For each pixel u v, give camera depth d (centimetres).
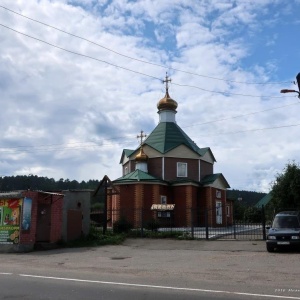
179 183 4075
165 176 4178
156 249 2238
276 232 1931
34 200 2264
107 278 1186
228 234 2786
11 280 1140
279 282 1105
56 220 2398
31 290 977
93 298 878
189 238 2589
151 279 1167
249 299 866
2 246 2175
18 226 2180
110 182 2941
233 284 1070
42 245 2277
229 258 1736
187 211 3991
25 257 1917
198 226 3966
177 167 4256
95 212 4006
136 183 3866
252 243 2292
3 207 2236
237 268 1420
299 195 2797
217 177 4341
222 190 4500
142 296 899
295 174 2822
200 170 4369
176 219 4003
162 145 4306
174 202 4088
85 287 1018
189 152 4341
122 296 900
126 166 4691
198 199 4228
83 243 2489
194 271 1355
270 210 3184
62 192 2577
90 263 1645
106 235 2702
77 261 1728
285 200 2853
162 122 4622
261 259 1669
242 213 5938
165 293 934
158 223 3092
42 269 1443
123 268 1461
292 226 2003
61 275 1256
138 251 2144
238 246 2202
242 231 3144
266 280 1142
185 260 1705
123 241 2617
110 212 3841
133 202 3847
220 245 2275
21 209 2197
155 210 3694
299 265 1467
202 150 4525
